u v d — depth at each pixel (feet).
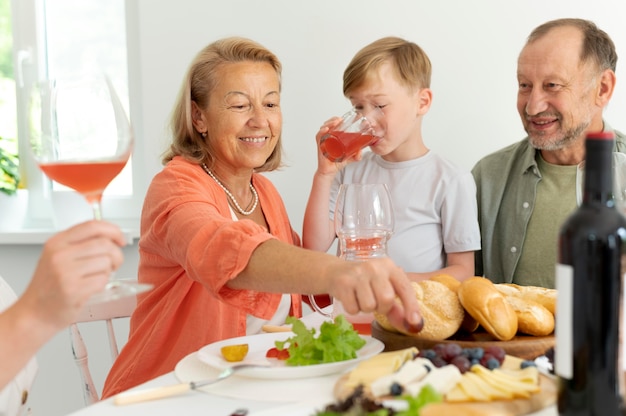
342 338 3.29
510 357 3.04
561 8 7.30
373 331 3.67
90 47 8.70
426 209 6.44
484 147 7.58
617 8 7.18
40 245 8.65
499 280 6.31
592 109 5.97
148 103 8.21
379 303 2.90
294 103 7.91
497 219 6.31
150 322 5.00
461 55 7.52
